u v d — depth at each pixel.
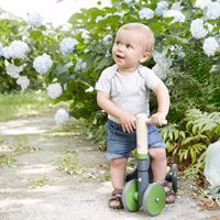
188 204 4.01
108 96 3.92
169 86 5.41
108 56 5.43
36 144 6.09
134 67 3.90
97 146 5.96
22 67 5.84
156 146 3.94
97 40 5.56
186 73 5.43
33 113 8.40
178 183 4.46
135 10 5.48
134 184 3.84
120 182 4.04
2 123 7.57
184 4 5.55
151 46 3.91
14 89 10.41
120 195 3.94
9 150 5.79
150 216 3.77
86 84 5.76
